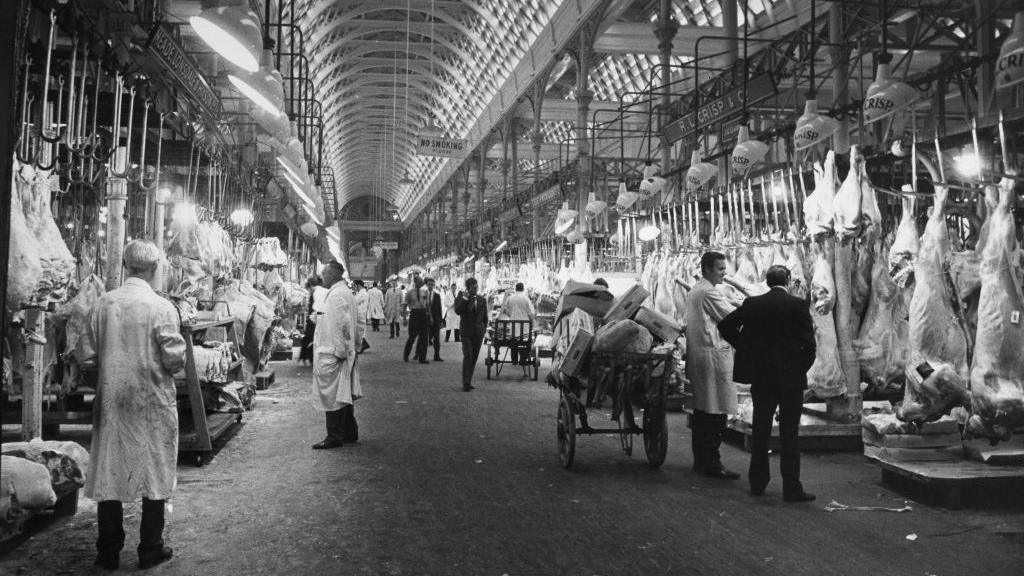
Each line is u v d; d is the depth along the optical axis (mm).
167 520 5082
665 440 6781
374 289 31375
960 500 5527
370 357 18906
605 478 6496
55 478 4898
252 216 12195
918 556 4488
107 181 7168
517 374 15445
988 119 6266
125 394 4086
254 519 5141
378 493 5891
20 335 5734
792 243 8242
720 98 11938
